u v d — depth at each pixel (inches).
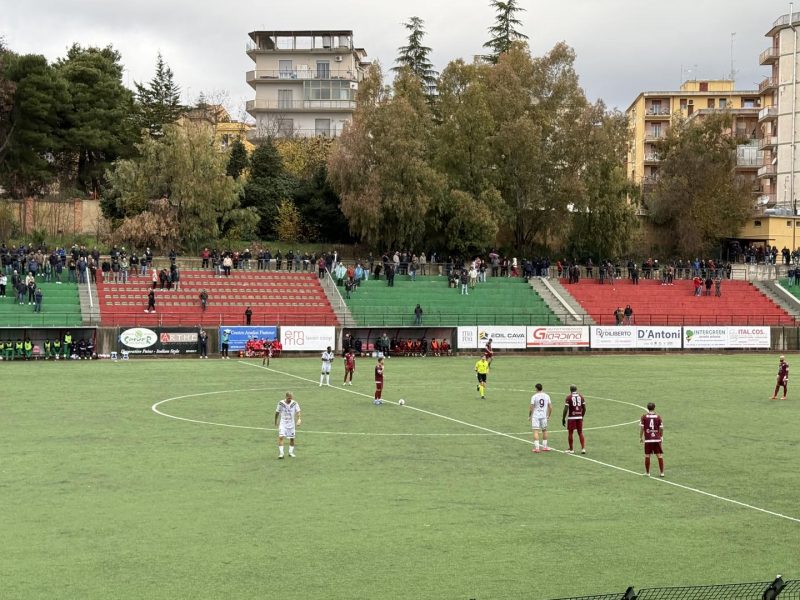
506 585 682.2
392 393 1831.9
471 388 1930.4
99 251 3189.0
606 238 3841.0
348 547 775.7
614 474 1085.8
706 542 802.2
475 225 3570.4
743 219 4158.5
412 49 4712.1
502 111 3841.0
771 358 2785.4
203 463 1117.7
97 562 729.0
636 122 5708.7
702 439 1334.9
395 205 3437.5
